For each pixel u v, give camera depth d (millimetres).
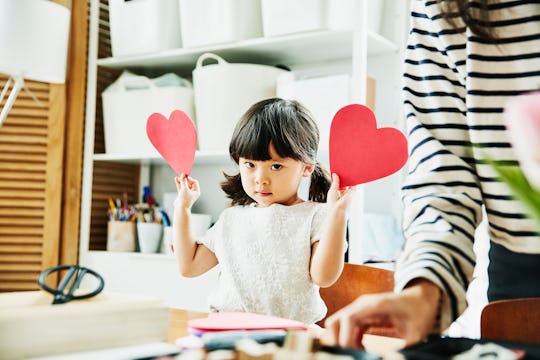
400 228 1885
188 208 1076
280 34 1776
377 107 1980
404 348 461
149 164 2367
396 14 1950
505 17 703
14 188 2084
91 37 2186
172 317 909
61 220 2121
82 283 2070
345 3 1692
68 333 548
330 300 1127
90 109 2168
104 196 2271
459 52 734
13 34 1776
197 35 1943
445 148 706
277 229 1082
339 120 805
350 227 1601
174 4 2070
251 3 1896
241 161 1105
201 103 1942
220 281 1127
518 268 711
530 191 297
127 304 594
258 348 469
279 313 1052
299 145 1073
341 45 1850
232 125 1884
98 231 2246
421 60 769
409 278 534
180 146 972
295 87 1748
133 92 2088
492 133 702
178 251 1085
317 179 1229
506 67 704
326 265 937
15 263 2076
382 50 1930
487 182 700
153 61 2141
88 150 2150
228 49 1928
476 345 479
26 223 2080
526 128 271
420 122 746
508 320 699
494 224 715
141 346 587
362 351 441
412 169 736
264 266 1067
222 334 524
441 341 501
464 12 690
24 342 523
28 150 2086
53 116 2096
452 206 646
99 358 527
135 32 2078
